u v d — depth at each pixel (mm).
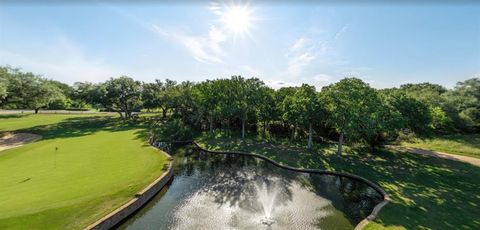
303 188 23953
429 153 34750
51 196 17484
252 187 24172
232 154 36812
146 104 74812
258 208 19875
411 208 18266
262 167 30516
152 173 23734
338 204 20594
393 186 22797
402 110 33375
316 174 27594
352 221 18000
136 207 18344
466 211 17766
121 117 73938
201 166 31078
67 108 104188
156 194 21578
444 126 47875
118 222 16516
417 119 32875
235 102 46000
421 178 24797
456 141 41250
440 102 50375
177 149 40438
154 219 17953
